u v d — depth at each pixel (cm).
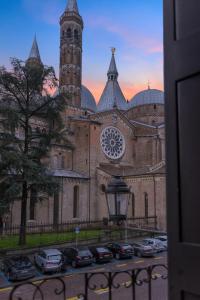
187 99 287
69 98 4062
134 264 3384
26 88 3809
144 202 6088
